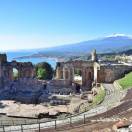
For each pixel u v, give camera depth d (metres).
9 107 93.50
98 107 81.50
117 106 79.00
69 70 136.00
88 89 130.50
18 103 102.12
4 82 131.62
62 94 118.69
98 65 126.88
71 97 111.12
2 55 133.75
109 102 86.75
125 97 90.06
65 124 64.06
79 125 62.06
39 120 76.25
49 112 84.31
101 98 94.38
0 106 95.31
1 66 131.38
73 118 69.81
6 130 61.66
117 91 103.12
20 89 124.12
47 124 65.56
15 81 135.62
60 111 86.81
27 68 141.88
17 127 64.69
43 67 155.00
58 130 59.38
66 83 131.38
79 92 124.94
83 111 79.62
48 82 132.25
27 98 109.06
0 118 80.19
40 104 101.50
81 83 134.38
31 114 81.56
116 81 121.00
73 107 92.94
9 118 80.19
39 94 116.38
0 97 111.88
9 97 111.88
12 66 137.25
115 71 126.88
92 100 99.81
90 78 135.50
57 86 130.88
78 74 143.50
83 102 100.50
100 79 127.25
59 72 138.88
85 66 135.12
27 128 62.75
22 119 78.88
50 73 156.38
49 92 121.12
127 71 127.44
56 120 69.38
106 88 111.06
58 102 101.31
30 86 130.38
